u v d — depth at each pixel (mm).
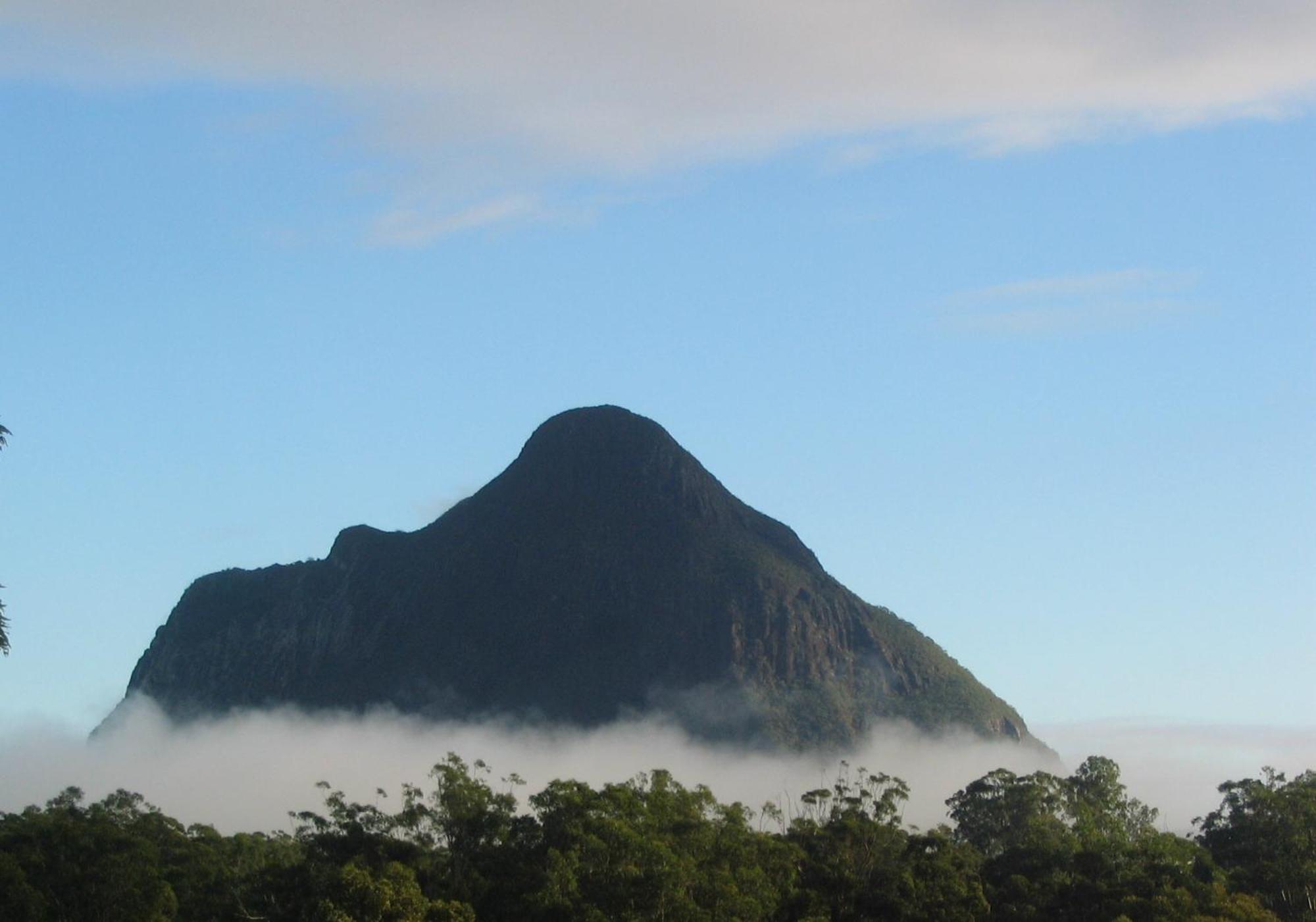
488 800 161625
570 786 160625
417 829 160000
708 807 173750
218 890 155625
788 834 181750
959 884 160000
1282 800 174625
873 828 174125
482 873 152125
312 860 156750
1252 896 158125
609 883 142750
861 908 159625
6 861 153125
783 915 157250
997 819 199500
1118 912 150250
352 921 132250
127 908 154750
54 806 197625
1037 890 160375
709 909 145375
